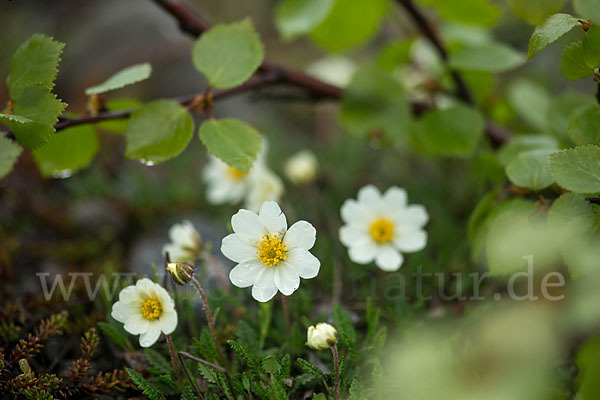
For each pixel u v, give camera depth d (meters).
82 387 0.48
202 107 0.50
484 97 0.61
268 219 0.47
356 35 0.62
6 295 0.53
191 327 0.50
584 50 0.46
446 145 0.55
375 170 0.67
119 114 0.50
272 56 0.97
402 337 0.51
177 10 0.53
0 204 0.59
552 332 0.49
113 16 0.89
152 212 0.61
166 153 0.49
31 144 0.47
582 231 0.46
